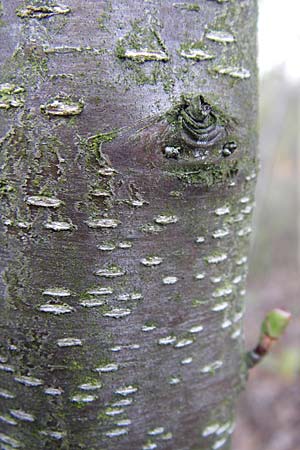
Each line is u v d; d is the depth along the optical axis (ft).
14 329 0.86
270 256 6.63
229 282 0.93
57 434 0.91
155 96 0.77
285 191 7.54
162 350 0.89
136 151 0.77
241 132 0.86
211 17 0.80
